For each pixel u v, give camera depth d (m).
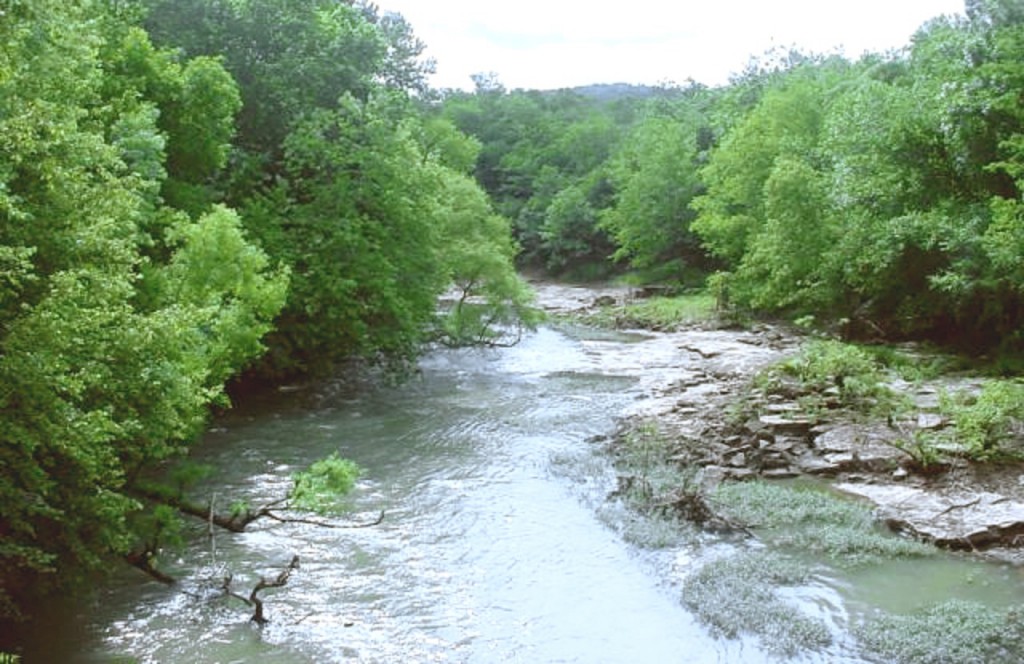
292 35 30.66
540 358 36.53
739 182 50.16
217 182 27.08
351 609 12.52
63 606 12.37
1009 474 17.61
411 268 30.78
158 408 12.14
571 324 49.56
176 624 11.94
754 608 12.25
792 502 16.78
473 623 12.14
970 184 31.70
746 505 16.69
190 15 29.28
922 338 35.25
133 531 13.53
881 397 23.05
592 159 91.94
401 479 18.86
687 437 21.52
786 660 11.01
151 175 17.44
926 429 20.05
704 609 12.30
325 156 28.58
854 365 24.48
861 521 15.76
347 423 24.11
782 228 40.81
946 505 16.11
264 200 27.34
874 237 34.03
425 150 42.31
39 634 11.56
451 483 18.61
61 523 10.83
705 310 48.84
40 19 9.60
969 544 14.56
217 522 14.34
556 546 15.03
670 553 14.69
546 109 121.19
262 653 11.19
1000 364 28.27
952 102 30.25
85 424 9.72
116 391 11.33
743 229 51.41
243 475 18.83
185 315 11.83
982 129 29.70
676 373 32.22
